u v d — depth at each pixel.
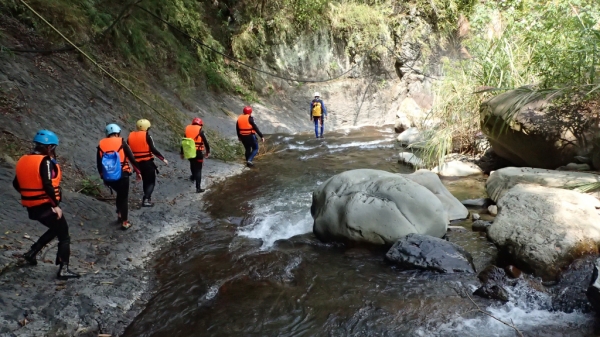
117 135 5.87
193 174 8.14
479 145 9.85
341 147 12.45
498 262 5.02
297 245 5.80
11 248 4.68
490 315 4.00
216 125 13.18
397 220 5.51
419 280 4.71
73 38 10.12
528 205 5.16
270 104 16.55
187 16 15.05
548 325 3.81
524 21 9.84
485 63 9.73
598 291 3.62
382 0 19.23
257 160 10.91
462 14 18.61
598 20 7.88
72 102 8.77
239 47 16.62
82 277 4.62
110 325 4.03
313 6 17.41
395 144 12.61
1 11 9.00
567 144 7.21
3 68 7.92
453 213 6.54
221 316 4.19
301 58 17.67
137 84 11.23
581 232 4.58
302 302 4.39
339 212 5.84
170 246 5.84
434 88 10.98
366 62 18.70
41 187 4.27
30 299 4.05
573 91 7.27
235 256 5.47
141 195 7.43
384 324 3.97
